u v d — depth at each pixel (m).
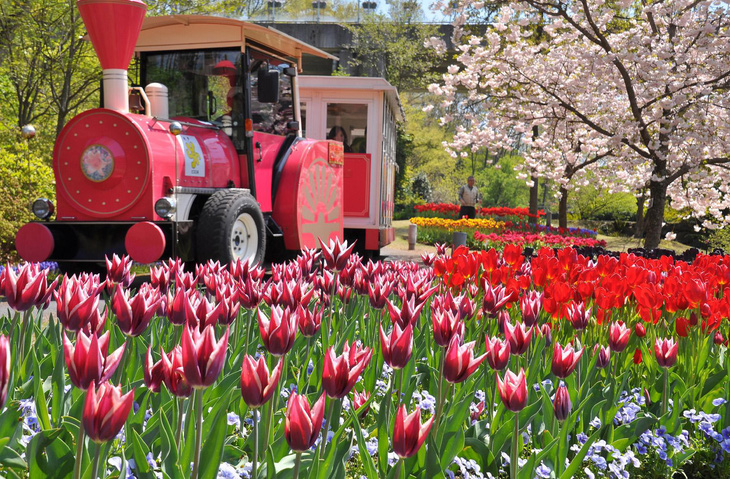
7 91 18.12
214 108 9.23
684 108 14.39
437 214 27.58
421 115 51.25
